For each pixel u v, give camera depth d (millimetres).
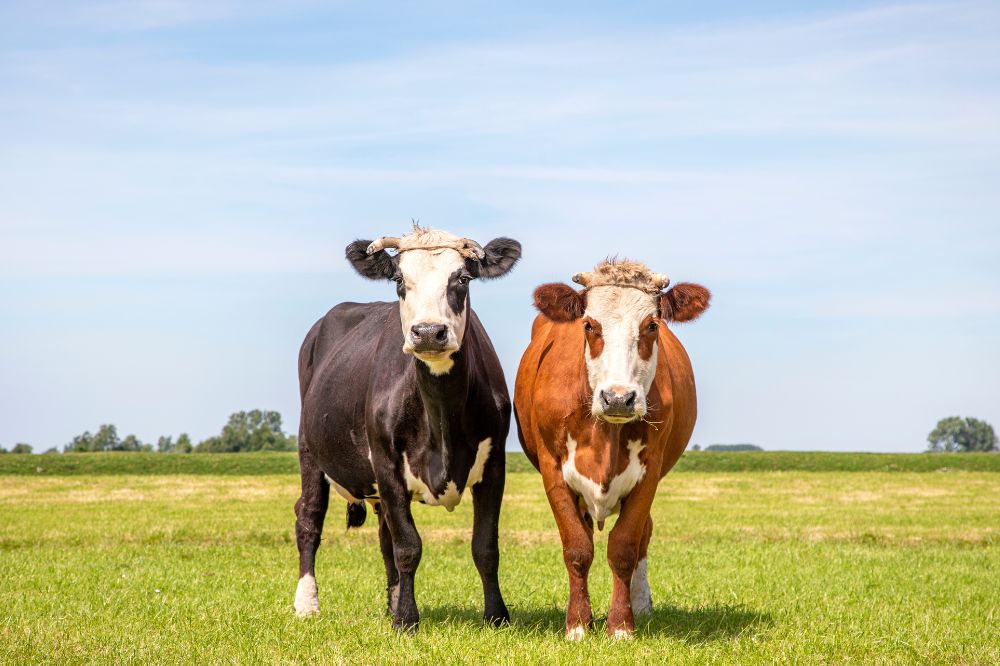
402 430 8602
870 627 8680
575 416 8336
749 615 9336
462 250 8477
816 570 12898
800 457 51406
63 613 9234
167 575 12172
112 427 71375
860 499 29891
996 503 28547
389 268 8609
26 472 43469
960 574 12672
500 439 8852
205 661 7289
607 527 20156
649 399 8320
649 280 8211
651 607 9695
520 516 23281
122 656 7301
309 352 11109
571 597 8336
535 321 10508
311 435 10102
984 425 112812
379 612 9844
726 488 33969
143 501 27797
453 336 7883
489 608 8711
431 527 20500
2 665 7047
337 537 18172
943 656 7578
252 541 17781
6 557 14383
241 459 48188
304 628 8625
